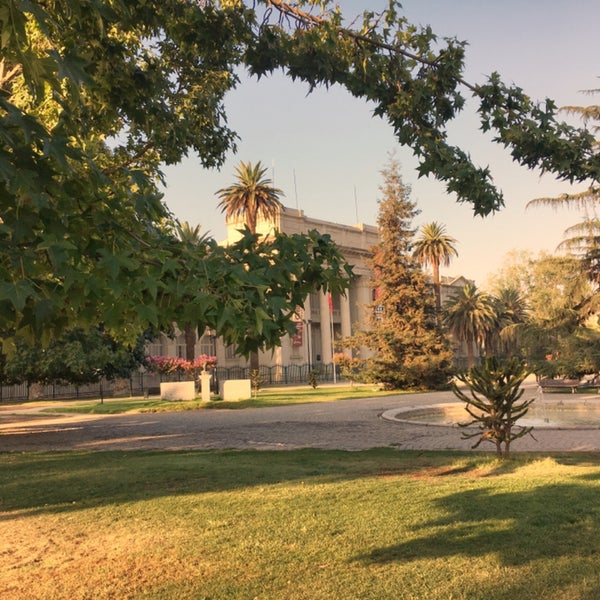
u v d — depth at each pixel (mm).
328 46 4336
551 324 34156
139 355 40594
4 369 17656
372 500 7016
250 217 48281
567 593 4074
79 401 42281
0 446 15969
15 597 4559
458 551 5039
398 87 4332
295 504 6961
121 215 2965
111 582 4758
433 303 40844
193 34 5109
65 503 7832
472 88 4230
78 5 2994
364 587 4344
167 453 12945
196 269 2471
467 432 14453
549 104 4070
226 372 64062
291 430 17016
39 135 2084
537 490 7133
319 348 76500
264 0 4688
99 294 2203
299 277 2922
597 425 14781
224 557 5176
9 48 2066
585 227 32844
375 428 16531
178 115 9430
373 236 75250
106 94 5711
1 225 2080
